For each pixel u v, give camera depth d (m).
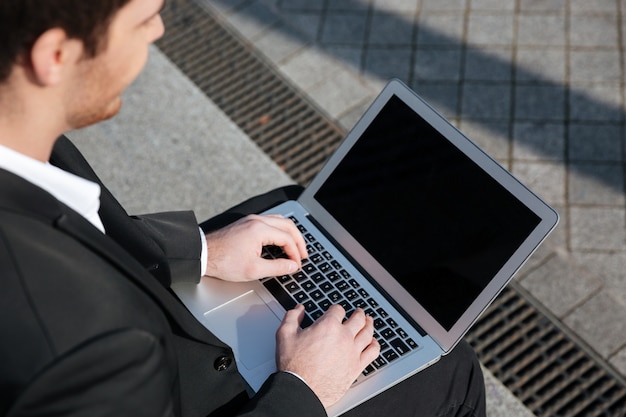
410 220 1.92
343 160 2.04
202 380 1.49
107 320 1.07
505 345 2.70
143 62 1.18
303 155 3.23
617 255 2.89
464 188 1.85
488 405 2.49
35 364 1.00
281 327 1.64
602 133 3.21
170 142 3.15
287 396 1.50
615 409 2.54
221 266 1.82
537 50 3.49
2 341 1.00
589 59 3.45
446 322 1.81
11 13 1.00
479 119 3.29
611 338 2.70
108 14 1.07
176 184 3.03
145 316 1.14
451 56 3.50
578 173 3.11
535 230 1.73
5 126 1.12
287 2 3.73
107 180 3.03
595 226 2.96
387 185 1.97
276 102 3.40
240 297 1.83
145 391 1.08
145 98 3.29
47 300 1.04
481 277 1.79
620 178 3.08
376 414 1.69
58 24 1.03
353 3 3.71
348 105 3.38
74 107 1.15
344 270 1.95
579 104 3.30
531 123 3.26
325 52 3.55
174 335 1.40
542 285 2.82
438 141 1.90
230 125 3.22
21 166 1.14
